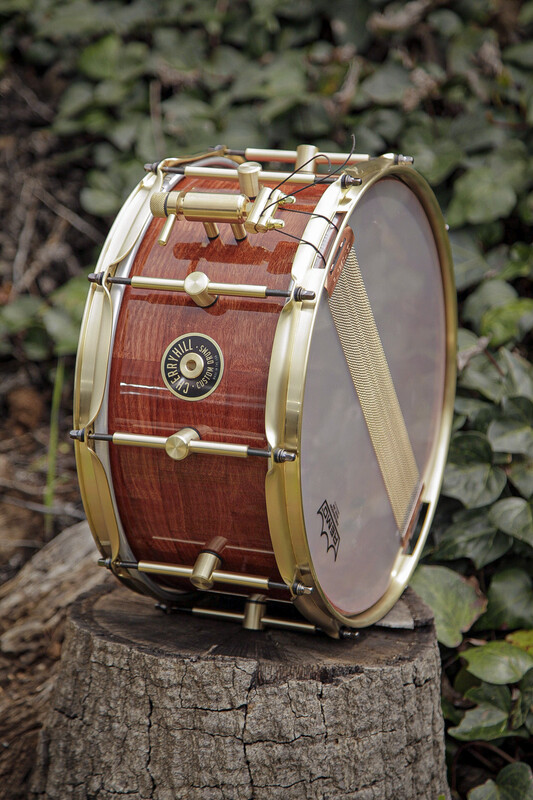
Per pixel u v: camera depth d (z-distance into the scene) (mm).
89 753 1404
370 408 1433
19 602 2016
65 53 3137
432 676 1451
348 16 2869
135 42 3096
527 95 2570
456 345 1869
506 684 1806
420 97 2703
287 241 1243
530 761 1799
